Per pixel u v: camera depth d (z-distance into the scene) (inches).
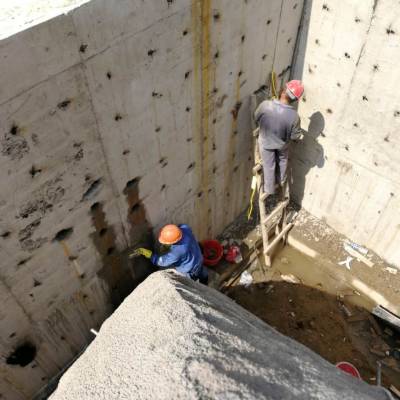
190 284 125.4
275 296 230.2
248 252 244.4
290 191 260.2
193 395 75.7
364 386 105.2
